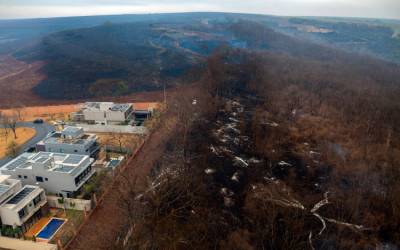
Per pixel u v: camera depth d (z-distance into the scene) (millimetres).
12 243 43719
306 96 107625
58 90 132125
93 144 67625
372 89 115500
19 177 53875
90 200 51500
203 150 72312
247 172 64125
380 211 51781
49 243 43594
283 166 66812
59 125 90812
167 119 89938
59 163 55812
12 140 80875
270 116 92688
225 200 54219
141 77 146000
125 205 50031
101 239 44594
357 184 58906
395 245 45375
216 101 103375
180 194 52594
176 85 134375
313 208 52219
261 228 46188
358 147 73875
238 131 84500
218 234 44969
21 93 130625
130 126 84000
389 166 65250
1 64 185000
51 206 51938
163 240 42344
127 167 64625
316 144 76438
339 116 91812
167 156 68750
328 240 44781
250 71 135625
